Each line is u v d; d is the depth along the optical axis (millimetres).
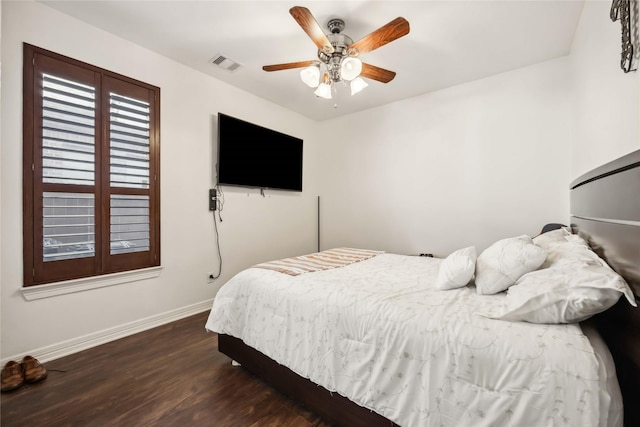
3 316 1750
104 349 2078
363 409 1225
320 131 4395
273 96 3447
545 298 1020
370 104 3684
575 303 956
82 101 2066
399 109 3547
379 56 2527
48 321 1925
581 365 816
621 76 1233
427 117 3314
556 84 2555
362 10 1942
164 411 1449
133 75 2344
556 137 2561
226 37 2271
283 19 2051
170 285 2623
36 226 1866
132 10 1953
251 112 3361
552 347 881
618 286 854
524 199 2727
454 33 2193
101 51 2158
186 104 2723
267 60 2619
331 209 4270
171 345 2154
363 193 3910
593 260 1106
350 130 4043
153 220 2486
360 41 1834
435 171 3264
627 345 874
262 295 1704
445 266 1591
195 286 2830
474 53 2475
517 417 852
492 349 942
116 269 2248
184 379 1727
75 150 2029
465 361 970
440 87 3154
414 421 1041
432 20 2039
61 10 1947
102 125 2162
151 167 2465
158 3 1887
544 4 1880
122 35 2240
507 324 1029
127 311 2330
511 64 2664
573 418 782
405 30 1703
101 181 2158
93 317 2137
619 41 1253
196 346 2145
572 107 2385
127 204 2318
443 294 1433
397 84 3082
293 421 1396
